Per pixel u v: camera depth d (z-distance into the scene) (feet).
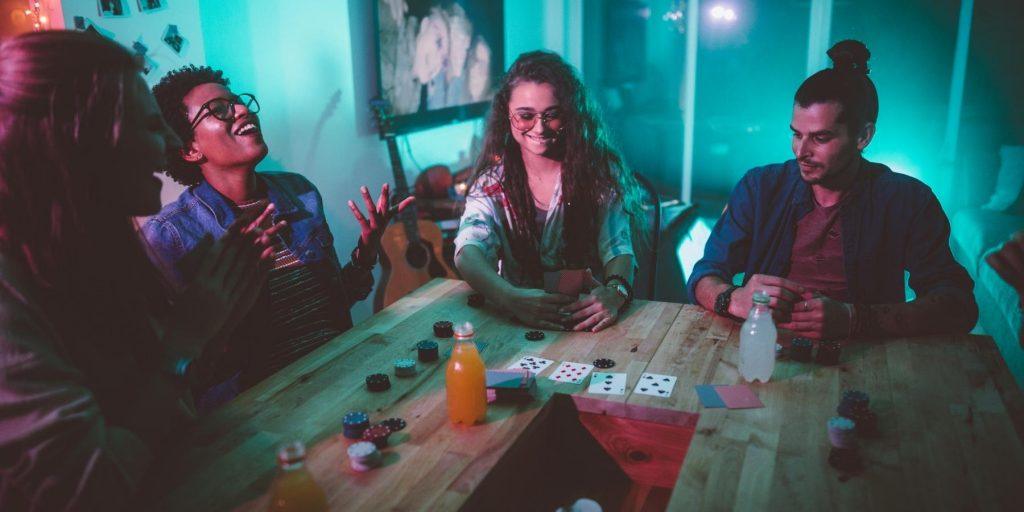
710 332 5.92
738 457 3.99
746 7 19.75
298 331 6.69
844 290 6.57
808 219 6.59
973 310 5.78
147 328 3.89
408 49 12.64
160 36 8.20
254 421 4.53
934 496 3.61
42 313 3.27
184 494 3.76
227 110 6.29
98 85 3.26
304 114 10.82
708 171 21.30
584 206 7.01
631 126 20.70
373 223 6.85
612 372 5.17
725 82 20.54
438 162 14.16
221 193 6.62
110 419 3.62
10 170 3.18
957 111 16.75
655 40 20.71
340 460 4.03
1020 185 14.03
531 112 6.52
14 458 3.10
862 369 5.13
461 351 4.36
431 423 4.45
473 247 6.80
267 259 4.14
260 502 3.68
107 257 3.53
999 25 15.98
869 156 18.08
